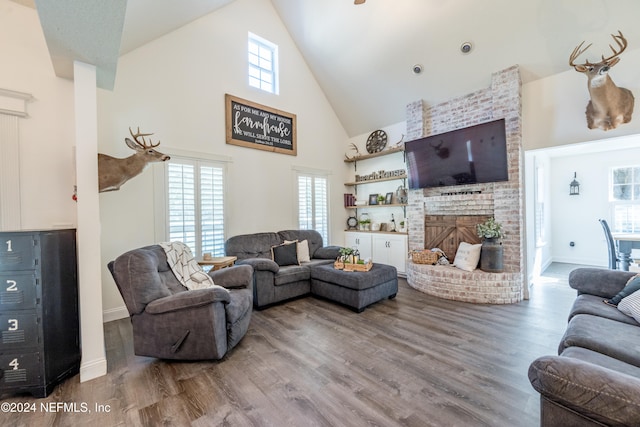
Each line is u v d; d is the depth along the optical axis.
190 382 1.91
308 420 1.53
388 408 1.62
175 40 3.61
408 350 2.32
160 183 3.44
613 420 0.89
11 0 2.29
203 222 3.81
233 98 4.15
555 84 3.44
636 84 2.93
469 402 1.66
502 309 3.28
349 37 4.38
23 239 1.76
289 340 2.54
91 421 1.56
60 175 2.44
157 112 3.44
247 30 4.38
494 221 3.80
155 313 2.10
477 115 4.00
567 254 5.89
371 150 5.66
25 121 2.32
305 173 5.21
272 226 4.68
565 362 1.05
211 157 3.90
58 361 1.91
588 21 2.95
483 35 3.49
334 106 5.69
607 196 5.41
